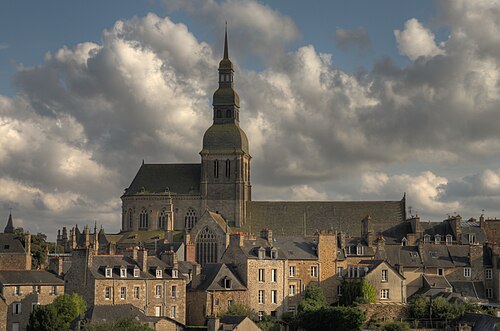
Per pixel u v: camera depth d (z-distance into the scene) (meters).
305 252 174.88
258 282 164.38
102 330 117.94
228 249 166.00
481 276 174.75
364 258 183.25
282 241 177.38
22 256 189.00
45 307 135.00
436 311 149.88
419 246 177.75
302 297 171.50
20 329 148.25
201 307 155.12
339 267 175.62
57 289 154.00
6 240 191.50
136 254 155.25
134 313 132.00
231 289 158.50
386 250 176.88
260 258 165.50
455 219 196.62
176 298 154.50
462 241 194.62
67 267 176.12
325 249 174.75
